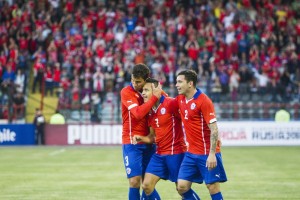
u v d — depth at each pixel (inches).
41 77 3654.0
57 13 4060.0
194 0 4202.8
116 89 3545.8
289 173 1946.4
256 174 1920.5
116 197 1435.8
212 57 3779.5
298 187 1606.8
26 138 3344.0
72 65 3732.8
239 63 3774.6
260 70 3661.4
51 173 1972.2
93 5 4151.1
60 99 3501.5
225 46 3774.6
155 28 3929.6
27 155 2709.2
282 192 1512.1
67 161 2400.3
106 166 2194.9
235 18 4015.8
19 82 3661.4
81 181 1753.2
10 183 1710.1
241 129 3265.3
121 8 4131.4
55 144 3344.0
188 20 3986.2
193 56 3713.1
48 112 3656.5
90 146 3289.9
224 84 3526.1
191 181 1093.8
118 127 3324.3
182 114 1084.5
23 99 3499.0
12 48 3747.5
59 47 3818.9
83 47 3818.9
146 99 1109.1
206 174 1072.2
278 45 3937.0
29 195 1469.0
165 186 1646.2
